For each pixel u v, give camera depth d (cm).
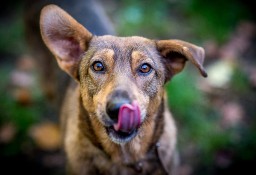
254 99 88
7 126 85
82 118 55
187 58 50
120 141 48
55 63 74
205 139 81
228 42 100
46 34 53
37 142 83
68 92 66
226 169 78
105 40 52
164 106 56
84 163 57
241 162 78
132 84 48
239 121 85
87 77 52
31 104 89
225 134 82
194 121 83
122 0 111
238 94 89
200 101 86
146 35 99
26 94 89
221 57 96
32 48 83
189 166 78
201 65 48
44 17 52
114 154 55
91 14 72
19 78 94
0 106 88
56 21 53
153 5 106
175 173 63
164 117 56
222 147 80
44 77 82
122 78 48
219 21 103
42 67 81
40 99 90
